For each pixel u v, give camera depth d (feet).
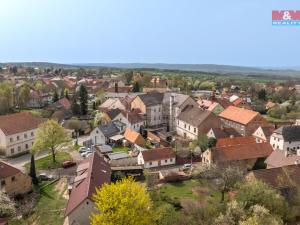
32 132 321.93
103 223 118.62
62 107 490.08
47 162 279.90
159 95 430.61
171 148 276.00
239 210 138.10
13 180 207.72
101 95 549.54
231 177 189.16
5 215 173.47
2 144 297.53
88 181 173.47
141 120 387.96
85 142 331.57
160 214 136.87
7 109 469.98
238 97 590.55
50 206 194.90
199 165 244.22
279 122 444.55
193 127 341.41
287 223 151.02
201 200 188.85
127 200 122.52
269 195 152.05
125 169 240.53
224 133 314.14
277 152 236.43
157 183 226.38
